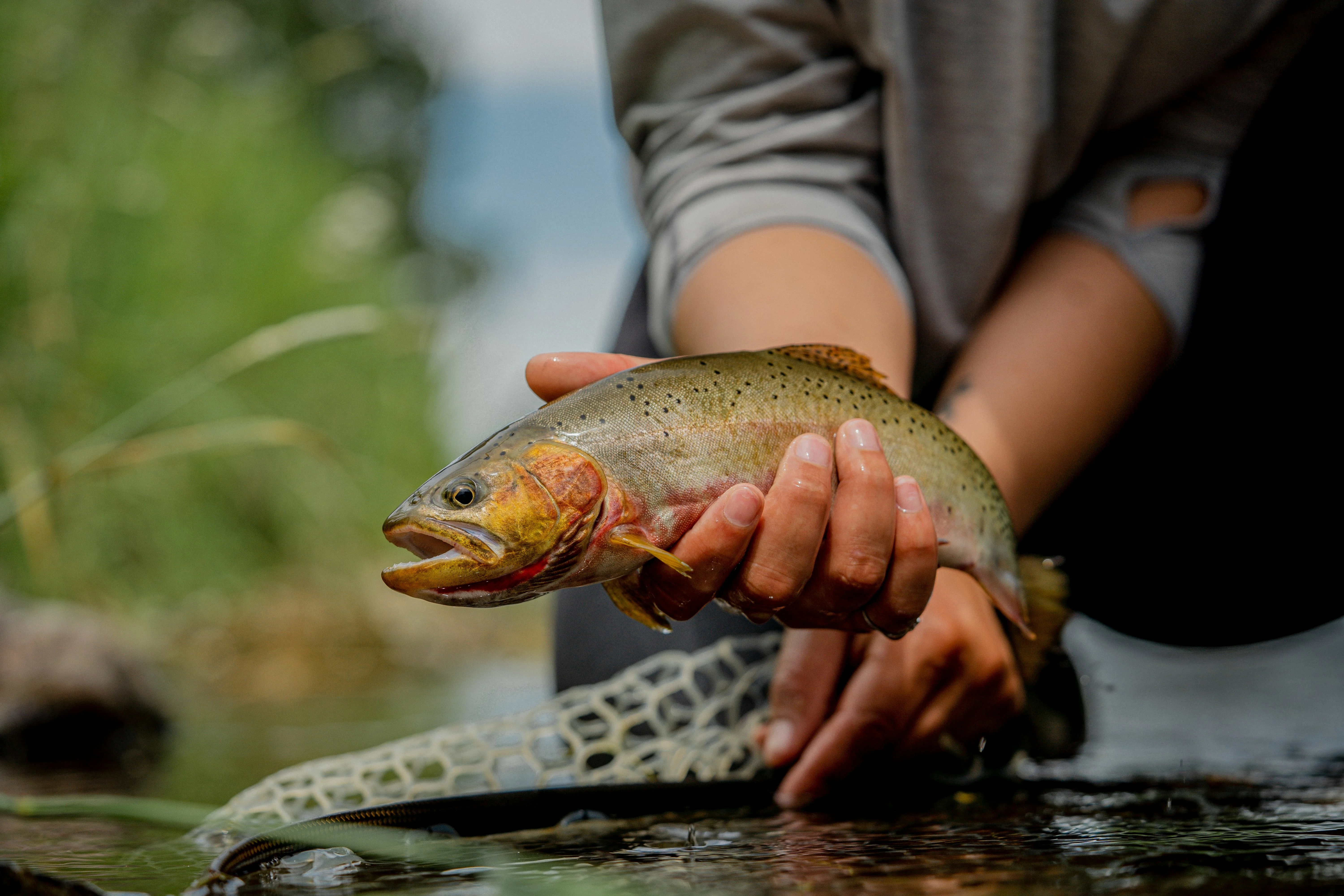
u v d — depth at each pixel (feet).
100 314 6.86
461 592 2.55
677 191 3.37
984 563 2.83
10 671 4.16
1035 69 3.34
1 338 6.53
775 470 2.64
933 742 2.98
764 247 3.14
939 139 3.41
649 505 2.58
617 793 2.78
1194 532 3.78
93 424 6.75
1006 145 3.39
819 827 2.69
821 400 2.69
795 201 3.23
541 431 2.57
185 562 7.61
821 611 2.66
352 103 19.85
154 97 8.41
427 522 2.53
